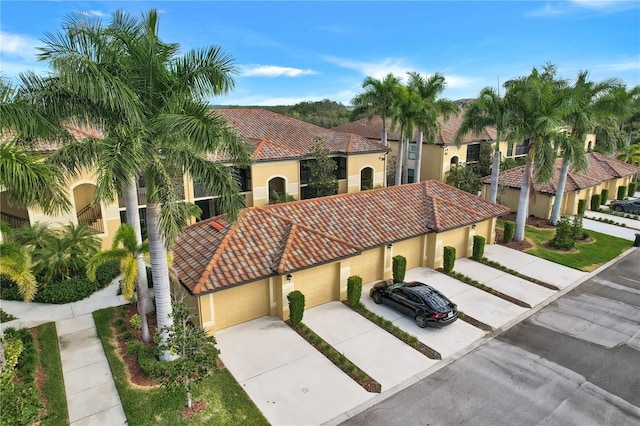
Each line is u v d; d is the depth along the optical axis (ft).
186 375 33.06
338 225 60.18
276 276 49.21
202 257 48.73
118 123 34.83
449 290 59.62
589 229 94.38
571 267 70.18
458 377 40.22
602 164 125.70
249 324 48.85
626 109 84.07
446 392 37.99
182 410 34.63
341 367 41.29
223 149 37.35
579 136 87.30
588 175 114.83
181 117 32.68
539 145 77.51
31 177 31.22
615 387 39.09
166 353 39.40
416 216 67.77
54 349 42.75
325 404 36.22
